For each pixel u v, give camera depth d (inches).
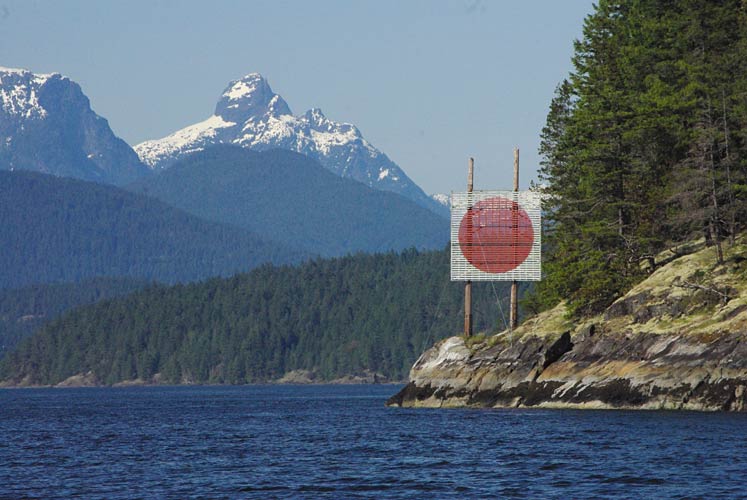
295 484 7066.9
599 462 7583.7
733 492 6309.1
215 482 7244.1
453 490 6688.0
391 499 6427.2
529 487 6707.7
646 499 6186.0
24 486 7224.4
